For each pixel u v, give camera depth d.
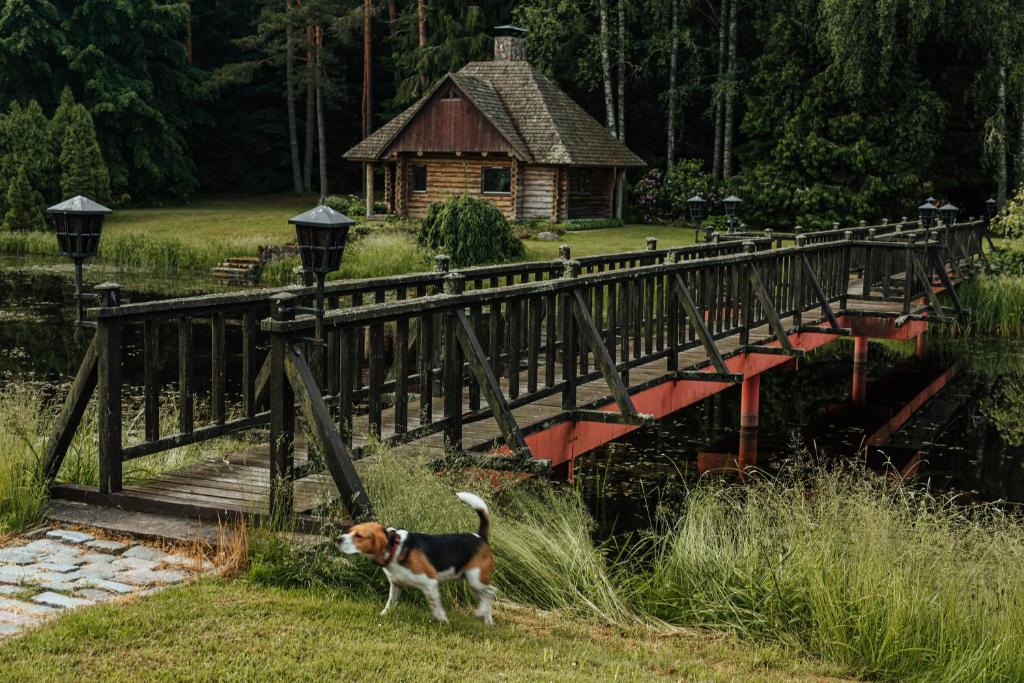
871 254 17.58
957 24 37.56
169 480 6.90
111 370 6.44
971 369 19.33
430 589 5.12
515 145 34.84
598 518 9.91
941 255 19.34
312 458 6.19
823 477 9.20
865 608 5.76
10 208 40.50
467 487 6.57
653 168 41.62
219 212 45.84
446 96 35.84
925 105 37.62
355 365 7.26
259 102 58.16
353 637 4.82
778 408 16.27
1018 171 37.75
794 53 40.41
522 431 8.09
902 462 12.82
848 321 16.14
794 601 6.05
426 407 7.19
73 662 4.33
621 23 42.12
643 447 13.55
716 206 39.91
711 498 7.94
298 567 5.47
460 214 26.72
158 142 50.19
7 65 47.56
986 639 5.61
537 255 28.55
